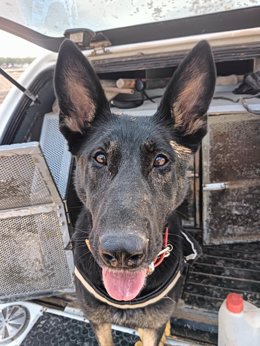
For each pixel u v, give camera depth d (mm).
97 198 287
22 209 374
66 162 494
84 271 319
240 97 501
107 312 336
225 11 452
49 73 563
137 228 232
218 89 580
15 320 420
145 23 494
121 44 532
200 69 321
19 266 416
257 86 501
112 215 238
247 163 480
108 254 224
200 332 391
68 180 482
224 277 471
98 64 516
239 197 499
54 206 379
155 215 274
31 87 528
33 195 361
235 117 451
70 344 386
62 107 334
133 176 274
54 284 438
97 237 245
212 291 448
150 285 312
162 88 614
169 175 306
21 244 401
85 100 342
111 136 301
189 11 459
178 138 337
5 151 312
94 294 315
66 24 508
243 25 460
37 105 542
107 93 535
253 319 329
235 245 533
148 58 492
